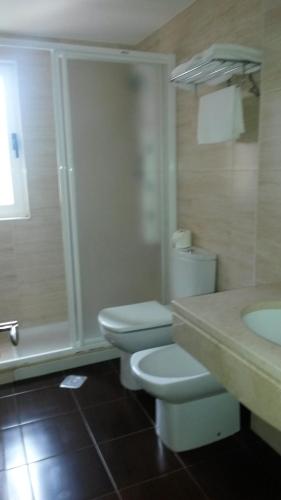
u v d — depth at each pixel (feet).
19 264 9.41
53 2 6.82
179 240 7.73
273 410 3.03
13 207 9.30
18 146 9.07
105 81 7.47
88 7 7.08
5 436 6.23
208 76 6.16
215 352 3.74
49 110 9.02
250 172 6.07
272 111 5.18
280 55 4.98
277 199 5.27
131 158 7.96
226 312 4.14
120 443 6.01
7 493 5.15
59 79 7.16
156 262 8.54
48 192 9.37
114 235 8.09
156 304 7.61
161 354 6.07
